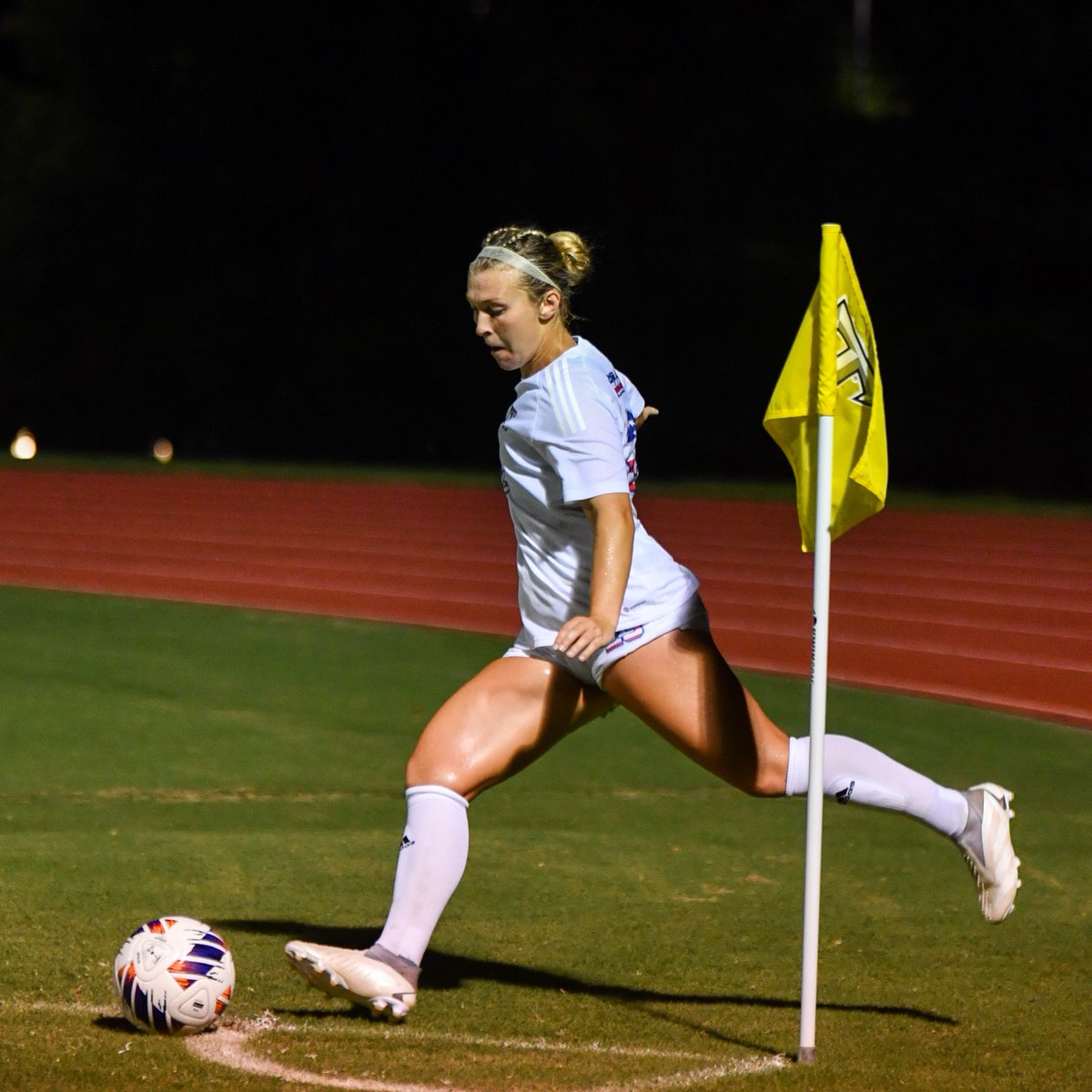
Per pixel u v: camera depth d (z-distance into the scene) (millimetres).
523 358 15672
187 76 131250
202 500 80000
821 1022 15781
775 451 110938
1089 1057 14734
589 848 23328
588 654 14453
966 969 17938
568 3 132750
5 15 136625
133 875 21031
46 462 105188
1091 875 22406
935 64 135500
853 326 14891
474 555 60969
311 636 44094
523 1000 16359
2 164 136125
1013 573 54188
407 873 15234
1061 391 108125
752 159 134875
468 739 15539
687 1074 13859
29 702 33438
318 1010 15758
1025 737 32812
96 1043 14383
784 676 39781
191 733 31016
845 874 22156
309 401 128875
